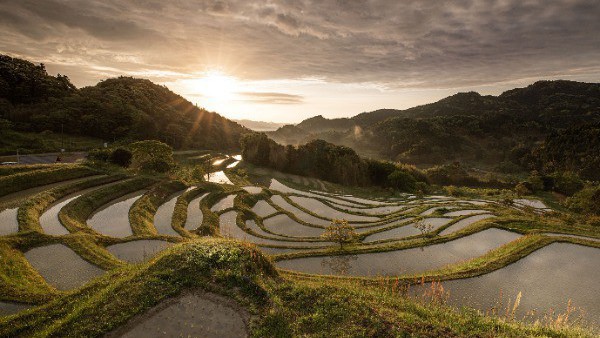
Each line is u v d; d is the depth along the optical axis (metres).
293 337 13.09
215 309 15.08
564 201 89.81
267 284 17.31
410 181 105.31
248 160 121.88
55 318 15.06
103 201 48.78
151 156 77.94
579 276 29.41
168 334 13.42
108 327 13.53
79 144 100.69
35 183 49.38
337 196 79.12
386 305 16.34
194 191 60.78
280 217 54.81
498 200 84.50
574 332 15.25
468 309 18.39
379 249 37.09
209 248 19.84
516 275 29.22
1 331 14.02
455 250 37.66
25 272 23.47
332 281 24.95
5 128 94.62
